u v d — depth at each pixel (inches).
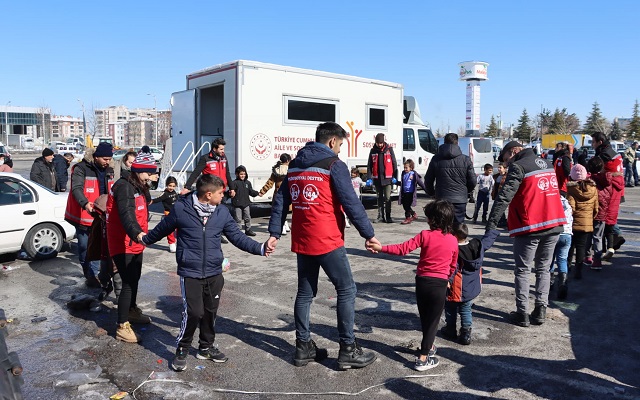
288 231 447.5
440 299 174.6
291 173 176.6
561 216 212.8
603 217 305.6
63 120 7032.5
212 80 482.3
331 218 171.6
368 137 553.6
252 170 464.1
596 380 168.9
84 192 265.4
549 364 180.7
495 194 430.9
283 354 190.2
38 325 220.2
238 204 406.6
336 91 520.7
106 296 252.8
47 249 338.0
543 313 218.2
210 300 178.2
